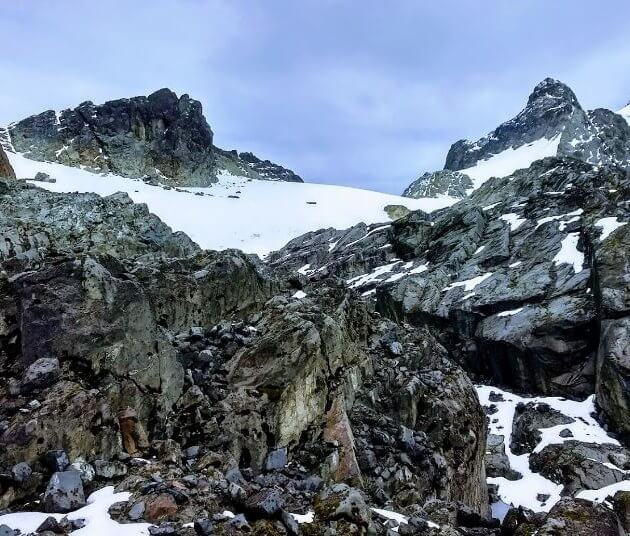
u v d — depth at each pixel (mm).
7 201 28594
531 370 34094
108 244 28000
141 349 12062
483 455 18484
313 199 110438
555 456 25922
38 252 15719
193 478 9422
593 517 8938
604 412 28656
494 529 11523
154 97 116062
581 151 166750
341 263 60500
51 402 9836
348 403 15602
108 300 11766
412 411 16531
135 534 7562
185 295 16875
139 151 106938
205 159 116750
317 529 8695
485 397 34656
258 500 8555
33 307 11359
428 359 20344
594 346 32250
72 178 89938
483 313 38906
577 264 38688
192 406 12477
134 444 10609
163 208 88062
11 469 8625
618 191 45031
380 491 12445
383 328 21969
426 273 48688
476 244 51469
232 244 81938
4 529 7324
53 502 8141
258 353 14539
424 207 108750
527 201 55812
